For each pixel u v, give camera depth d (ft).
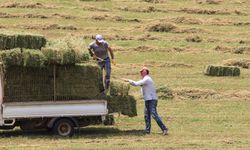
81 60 208.03
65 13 446.60
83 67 209.46
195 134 218.79
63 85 208.54
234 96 292.40
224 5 517.14
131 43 393.09
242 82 325.42
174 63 352.28
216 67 335.88
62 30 408.46
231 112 262.26
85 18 440.86
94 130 222.69
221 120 247.09
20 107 203.31
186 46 394.52
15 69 204.64
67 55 205.16
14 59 202.49
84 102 207.41
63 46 207.41
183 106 270.87
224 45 401.90
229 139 211.00
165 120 244.63
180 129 227.81
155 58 365.81
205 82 320.70
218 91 303.07
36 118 205.36
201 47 395.96
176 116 251.60
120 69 337.52
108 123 217.36
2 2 463.83
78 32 407.03
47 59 204.44
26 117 203.62
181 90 290.76
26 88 205.77
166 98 282.15
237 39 415.44
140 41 397.60
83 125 211.20
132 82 214.07
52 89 207.82
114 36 401.29
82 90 209.56
